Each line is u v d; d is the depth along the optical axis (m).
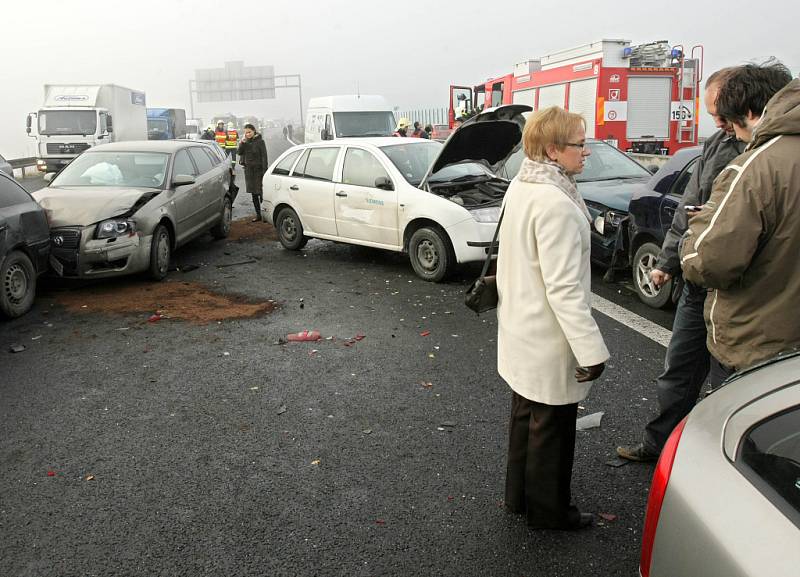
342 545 3.10
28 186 21.75
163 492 3.57
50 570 2.96
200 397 4.79
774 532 1.51
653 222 6.58
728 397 1.99
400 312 6.79
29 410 4.62
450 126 24.70
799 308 2.46
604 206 7.69
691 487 1.77
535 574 2.89
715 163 3.23
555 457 3.00
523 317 2.88
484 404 4.59
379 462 3.85
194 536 3.19
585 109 16.27
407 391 4.83
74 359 5.59
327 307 7.02
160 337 6.12
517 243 2.85
